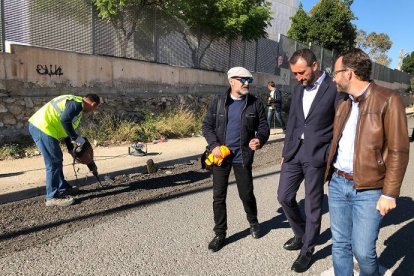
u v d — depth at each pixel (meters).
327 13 25.12
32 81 8.92
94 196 5.81
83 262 3.83
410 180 7.73
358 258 2.87
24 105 8.71
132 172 7.17
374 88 2.72
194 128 11.84
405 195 6.58
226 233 4.60
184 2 11.80
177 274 3.66
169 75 12.66
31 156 7.82
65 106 5.14
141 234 4.54
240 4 13.45
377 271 2.90
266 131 4.22
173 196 6.00
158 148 9.35
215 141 4.14
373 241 2.80
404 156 2.58
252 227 4.55
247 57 16.92
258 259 4.04
